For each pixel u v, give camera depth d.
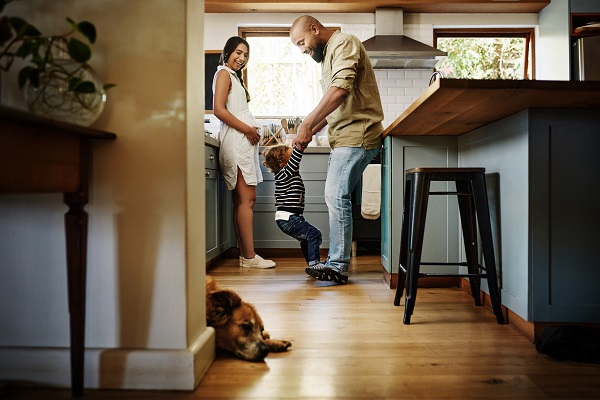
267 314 2.22
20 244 1.41
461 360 1.58
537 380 1.41
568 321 1.77
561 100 1.66
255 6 4.85
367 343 1.78
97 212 1.38
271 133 4.44
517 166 1.90
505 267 2.04
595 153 1.78
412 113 2.01
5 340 1.42
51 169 1.14
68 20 1.17
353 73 2.72
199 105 1.49
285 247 4.21
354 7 4.92
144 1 1.36
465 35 5.23
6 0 1.19
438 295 2.63
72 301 1.28
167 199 1.37
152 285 1.37
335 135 2.94
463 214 2.41
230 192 4.18
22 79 1.15
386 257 2.97
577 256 1.78
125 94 1.37
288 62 5.10
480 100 1.69
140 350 1.36
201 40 1.51
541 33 5.09
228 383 1.39
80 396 1.30
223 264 3.82
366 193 4.20
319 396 1.30
